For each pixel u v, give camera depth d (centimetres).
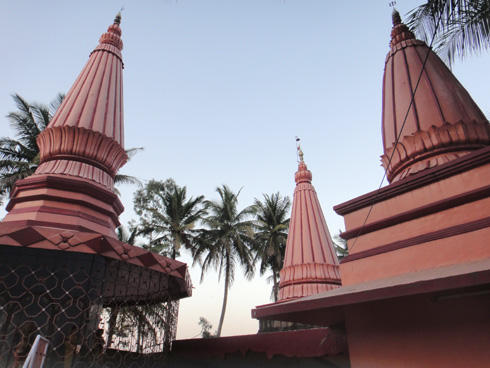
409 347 443
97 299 684
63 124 829
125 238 2580
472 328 395
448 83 686
